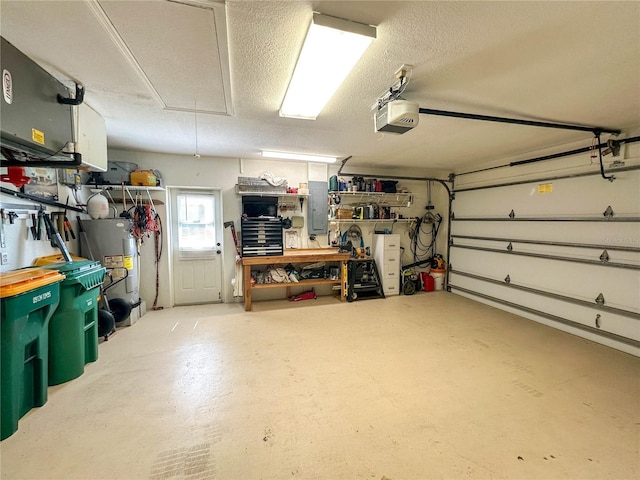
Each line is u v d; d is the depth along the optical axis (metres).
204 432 1.83
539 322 3.96
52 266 2.41
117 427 1.87
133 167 4.02
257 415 2.00
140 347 3.09
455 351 3.02
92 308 2.71
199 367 2.67
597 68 1.87
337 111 2.61
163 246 4.45
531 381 2.45
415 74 1.95
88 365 2.69
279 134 3.32
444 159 4.75
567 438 1.80
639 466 1.60
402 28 1.49
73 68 1.87
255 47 1.65
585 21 1.43
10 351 1.78
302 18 1.42
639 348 2.93
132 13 1.37
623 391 2.31
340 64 1.77
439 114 2.48
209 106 2.48
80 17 1.39
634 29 1.48
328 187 5.20
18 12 1.35
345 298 4.98
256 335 3.44
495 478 1.52
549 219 3.87
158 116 2.71
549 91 2.21
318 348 3.09
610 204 3.22
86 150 2.36
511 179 4.46
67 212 3.32
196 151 4.21
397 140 3.57
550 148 3.86
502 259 4.60
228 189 4.70
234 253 4.79
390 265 5.37
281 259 4.43
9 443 1.72
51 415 1.98
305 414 2.01
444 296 5.35
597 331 3.31
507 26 1.47
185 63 1.81
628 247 3.06
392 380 2.46
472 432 1.85
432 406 2.11
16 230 2.41
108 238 3.62
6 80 1.41
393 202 5.71
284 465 1.59
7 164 1.88
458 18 1.41
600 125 2.98
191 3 1.30
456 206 5.62
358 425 1.91
